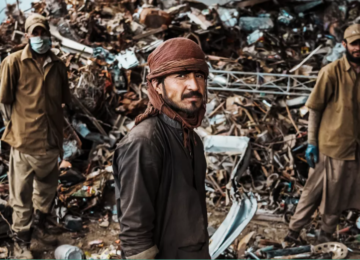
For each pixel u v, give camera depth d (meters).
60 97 3.44
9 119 3.31
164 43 1.47
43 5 6.63
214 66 5.90
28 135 3.25
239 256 3.43
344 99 3.17
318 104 3.24
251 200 2.33
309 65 6.09
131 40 6.37
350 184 3.34
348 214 4.18
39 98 3.24
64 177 4.29
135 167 1.43
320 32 7.48
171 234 1.52
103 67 5.64
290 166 4.68
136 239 1.46
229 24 7.00
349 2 7.63
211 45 6.57
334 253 3.37
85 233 3.88
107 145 4.88
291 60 6.29
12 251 3.53
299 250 3.39
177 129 1.52
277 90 5.57
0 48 5.30
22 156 3.28
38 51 3.16
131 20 6.71
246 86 5.57
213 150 4.63
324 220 3.54
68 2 6.76
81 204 4.16
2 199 3.94
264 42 6.68
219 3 7.52
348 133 3.21
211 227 3.86
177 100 1.46
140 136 1.44
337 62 3.17
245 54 6.39
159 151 1.46
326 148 3.28
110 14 6.89
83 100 4.92
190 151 1.56
